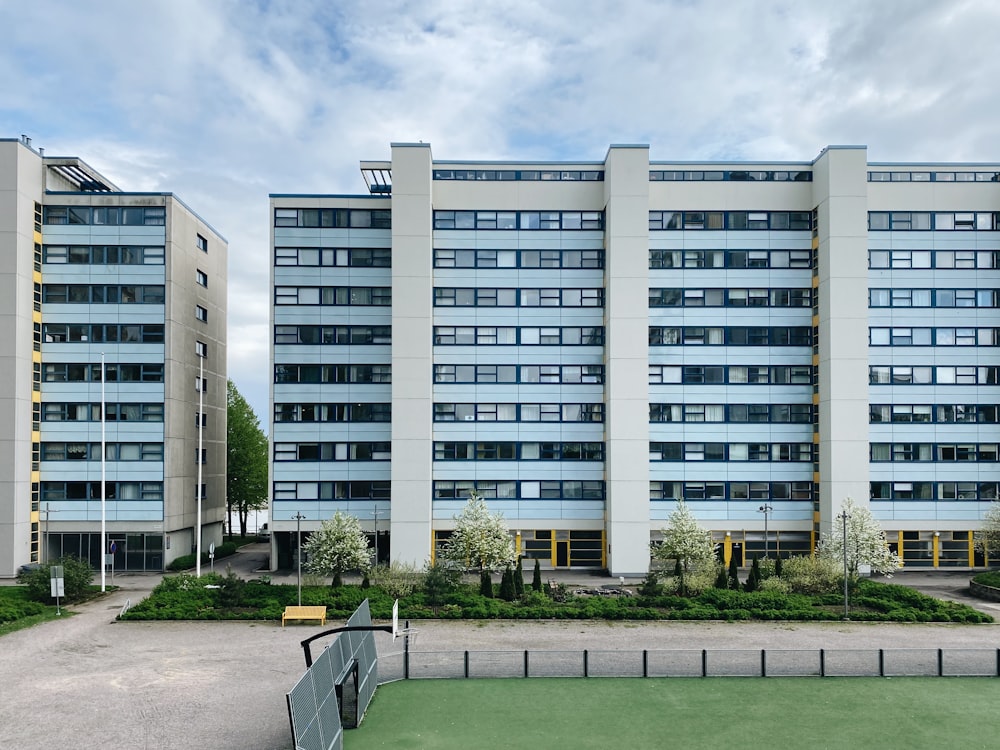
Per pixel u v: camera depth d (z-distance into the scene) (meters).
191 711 21.38
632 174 47.91
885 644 29.05
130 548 48.28
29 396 47.09
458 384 49.34
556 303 49.84
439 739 19.42
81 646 28.62
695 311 50.09
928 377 50.09
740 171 50.69
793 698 22.67
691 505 49.59
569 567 48.91
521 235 49.91
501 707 21.77
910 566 49.66
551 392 49.50
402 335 47.00
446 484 49.03
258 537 69.88
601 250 49.94
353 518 42.41
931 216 50.25
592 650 26.62
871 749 19.09
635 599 35.31
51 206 48.94
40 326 48.41
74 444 48.28
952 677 24.75
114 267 49.00
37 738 19.36
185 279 51.88
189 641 29.36
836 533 42.50
